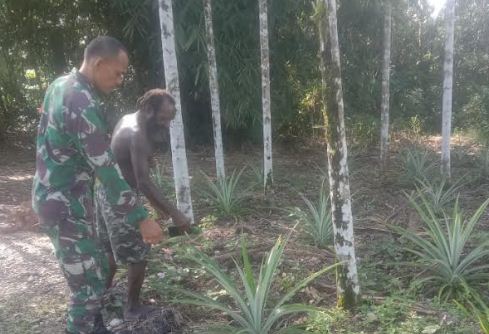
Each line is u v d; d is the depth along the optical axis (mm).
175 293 4090
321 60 3473
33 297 4125
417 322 3398
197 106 10680
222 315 3805
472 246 5000
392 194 7312
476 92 12938
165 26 5289
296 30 10086
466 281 4074
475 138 11094
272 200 6898
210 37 7168
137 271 3504
